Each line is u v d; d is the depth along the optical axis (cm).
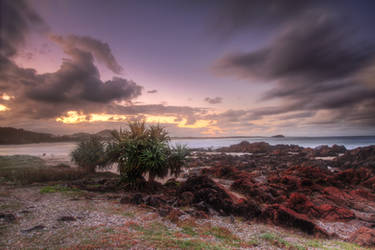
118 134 1666
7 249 512
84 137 2330
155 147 1562
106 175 2145
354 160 3694
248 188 1557
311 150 6278
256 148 7425
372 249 734
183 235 696
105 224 751
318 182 1905
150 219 855
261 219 999
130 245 552
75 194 1255
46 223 720
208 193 1159
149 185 1576
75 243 556
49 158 3806
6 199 1048
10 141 16788
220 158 4791
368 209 1307
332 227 1013
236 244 674
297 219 936
